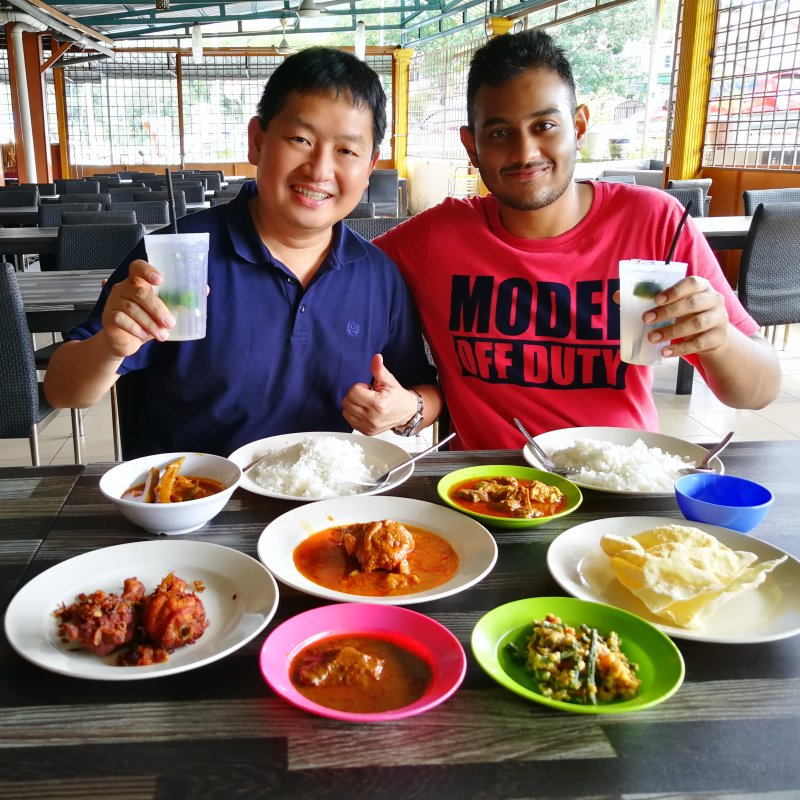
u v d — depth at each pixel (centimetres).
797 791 68
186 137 1727
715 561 98
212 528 118
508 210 187
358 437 155
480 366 189
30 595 94
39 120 1374
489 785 68
